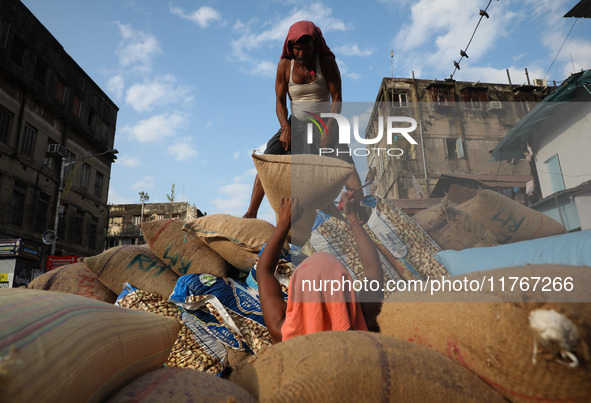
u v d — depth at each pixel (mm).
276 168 1691
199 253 2078
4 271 9844
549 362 559
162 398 728
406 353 688
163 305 1919
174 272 2131
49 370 528
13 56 14789
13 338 510
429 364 668
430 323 773
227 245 2049
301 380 646
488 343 626
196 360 1640
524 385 598
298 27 2094
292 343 799
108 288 2229
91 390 636
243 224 2104
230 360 1729
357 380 629
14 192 14633
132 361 831
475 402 612
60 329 610
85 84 19156
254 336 1733
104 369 689
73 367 584
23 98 15117
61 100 17469
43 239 14930
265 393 709
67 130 17719
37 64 16016
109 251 2166
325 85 2197
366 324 955
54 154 16359
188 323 1787
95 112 20078
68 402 561
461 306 711
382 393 615
